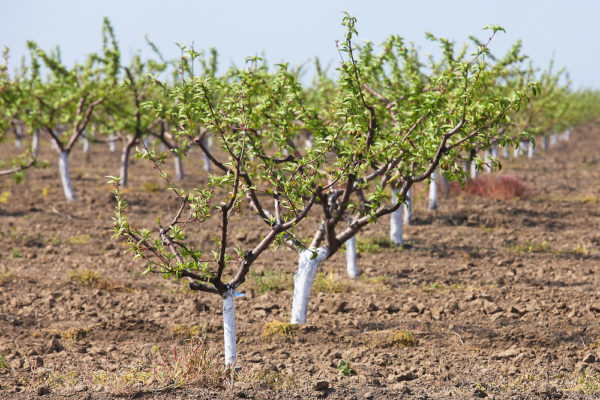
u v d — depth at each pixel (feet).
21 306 41.14
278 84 36.58
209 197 25.81
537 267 54.34
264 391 25.57
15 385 26.94
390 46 47.26
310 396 25.53
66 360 30.94
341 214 34.37
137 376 26.73
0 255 55.21
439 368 30.78
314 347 33.99
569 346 33.73
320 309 41.06
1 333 35.17
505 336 35.09
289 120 34.65
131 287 46.70
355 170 29.43
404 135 32.19
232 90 34.32
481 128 30.55
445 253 59.62
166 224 69.10
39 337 34.91
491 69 57.82
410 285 48.52
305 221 71.72
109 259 55.67
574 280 49.75
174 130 31.01
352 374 29.76
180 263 25.54
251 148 28.50
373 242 62.59
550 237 66.80
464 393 26.66
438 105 31.30
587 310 39.70
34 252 57.00
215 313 40.55
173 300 43.42
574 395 26.43
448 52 50.34
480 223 73.10
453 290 46.14
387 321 38.58
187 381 25.71
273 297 44.68
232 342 27.30
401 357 32.55
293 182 27.43
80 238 62.90
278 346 34.14
